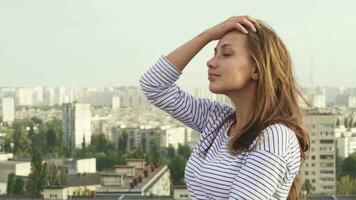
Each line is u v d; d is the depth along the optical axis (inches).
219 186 161.3
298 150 159.2
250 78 165.6
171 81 190.9
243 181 153.3
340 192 3435.0
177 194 1847.9
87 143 7470.5
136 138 7224.4
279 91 164.4
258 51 162.7
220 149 169.6
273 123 159.3
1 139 6574.8
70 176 3629.4
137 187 3026.6
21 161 4739.2
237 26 166.4
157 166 4227.4
